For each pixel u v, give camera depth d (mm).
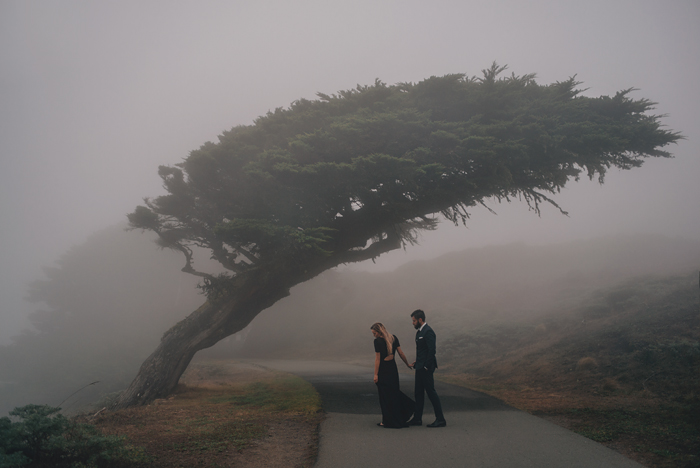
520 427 6906
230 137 14312
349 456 5395
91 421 8000
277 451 5824
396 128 11641
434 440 6094
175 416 8547
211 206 13859
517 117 11992
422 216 14344
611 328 15414
